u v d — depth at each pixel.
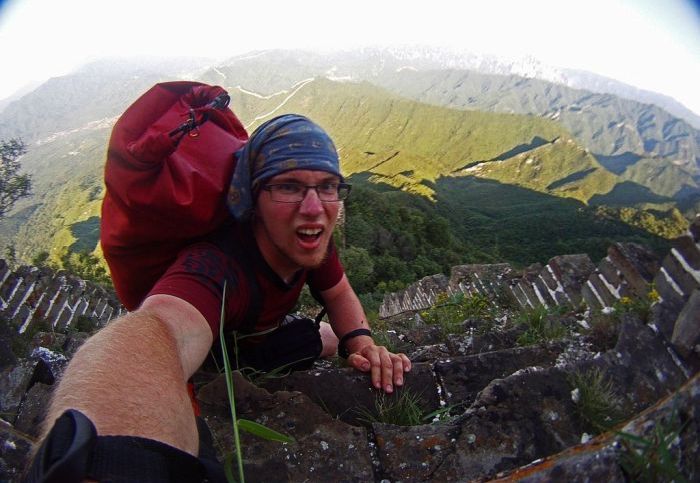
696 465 0.47
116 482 0.35
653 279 1.19
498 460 0.69
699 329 0.79
